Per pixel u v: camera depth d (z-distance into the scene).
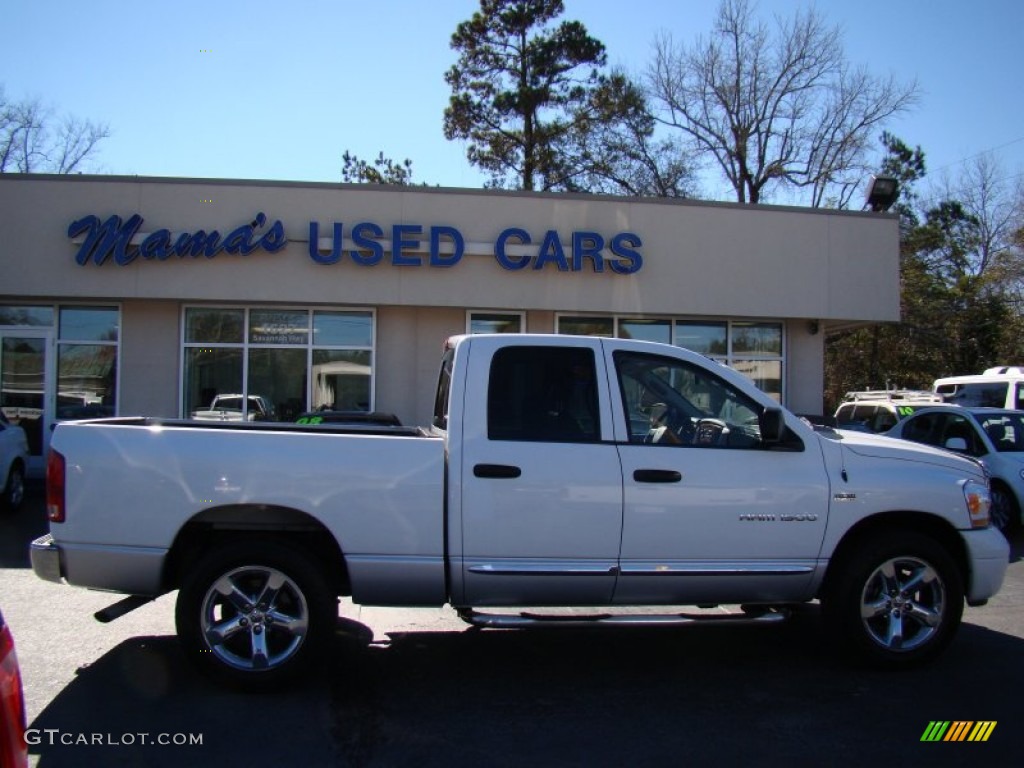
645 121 33.03
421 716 4.58
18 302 14.09
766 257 14.94
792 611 5.59
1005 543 5.45
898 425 12.84
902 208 37.44
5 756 2.50
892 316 15.25
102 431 4.86
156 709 4.64
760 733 4.37
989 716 4.60
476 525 4.86
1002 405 15.16
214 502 4.78
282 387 14.38
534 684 5.12
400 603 4.95
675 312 14.66
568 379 5.15
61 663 5.38
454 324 14.64
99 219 13.43
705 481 5.02
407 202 13.96
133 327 14.17
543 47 30.39
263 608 4.88
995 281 31.19
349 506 4.82
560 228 14.33
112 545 4.79
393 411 14.52
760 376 15.58
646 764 4.00
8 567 8.17
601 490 4.93
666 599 5.08
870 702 4.82
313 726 4.43
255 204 13.70
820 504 5.14
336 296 13.80
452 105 31.16
